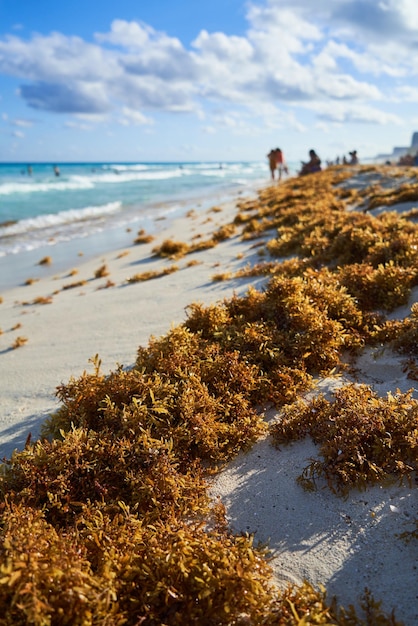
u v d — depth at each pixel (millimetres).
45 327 6621
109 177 60781
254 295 4988
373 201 10617
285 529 2531
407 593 2082
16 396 4559
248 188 33219
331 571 2254
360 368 3938
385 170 18156
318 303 4637
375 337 4238
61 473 2742
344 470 2689
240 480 2941
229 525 2598
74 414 3439
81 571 2021
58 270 10844
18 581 1908
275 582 2232
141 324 5949
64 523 2559
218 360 3801
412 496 2576
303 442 3154
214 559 2178
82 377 3705
